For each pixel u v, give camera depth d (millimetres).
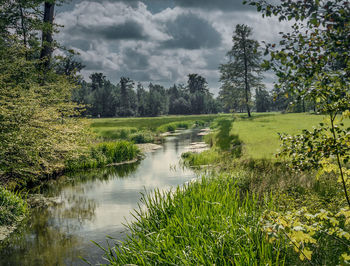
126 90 131500
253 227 4594
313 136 3285
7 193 8953
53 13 19188
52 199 10406
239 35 55188
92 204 9648
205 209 5430
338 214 3078
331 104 3070
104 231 7273
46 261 5832
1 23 17016
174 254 4047
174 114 134125
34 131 10445
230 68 57562
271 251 3975
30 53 16516
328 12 2516
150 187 11469
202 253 3963
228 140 22172
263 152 13781
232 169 11430
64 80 16891
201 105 132500
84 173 15328
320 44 2748
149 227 5594
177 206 6086
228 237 4273
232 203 6082
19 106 10250
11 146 9656
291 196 6758
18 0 17125
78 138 13750
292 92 2934
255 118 50156
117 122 60750
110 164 17859
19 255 6168
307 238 2732
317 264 3682
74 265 5590
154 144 28422
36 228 7688
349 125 19859
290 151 3471
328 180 7914
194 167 14961
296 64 2777
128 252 4609
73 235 7117
